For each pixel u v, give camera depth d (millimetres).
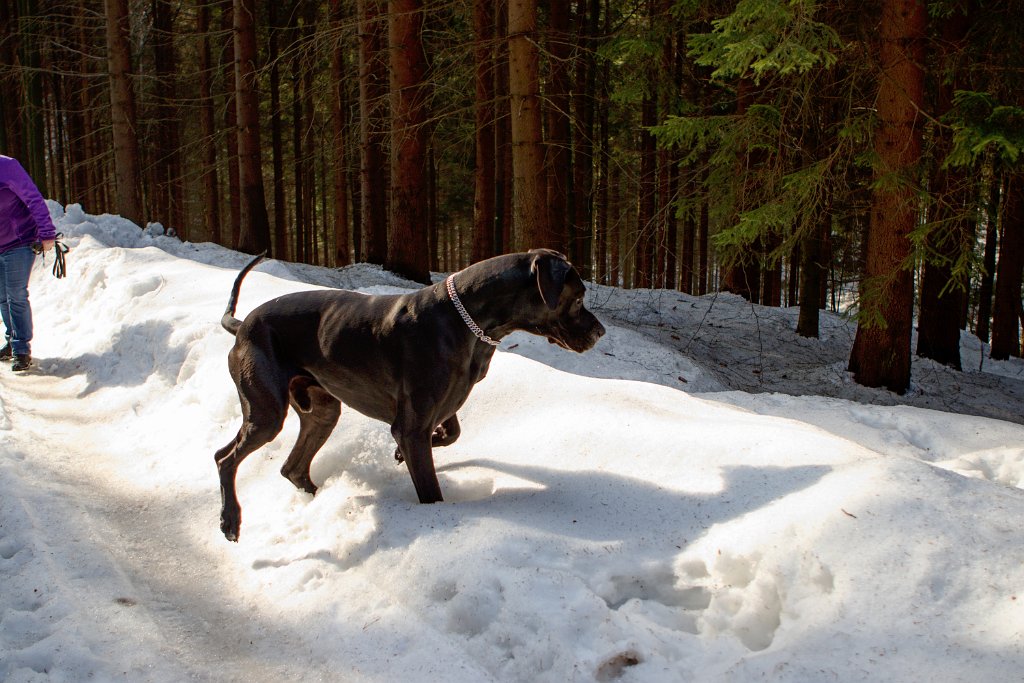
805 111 8875
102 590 3387
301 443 4117
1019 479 4504
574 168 16625
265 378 3748
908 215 8297
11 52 20375
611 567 2994
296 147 23109
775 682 2305
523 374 5066
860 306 8914
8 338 6781
